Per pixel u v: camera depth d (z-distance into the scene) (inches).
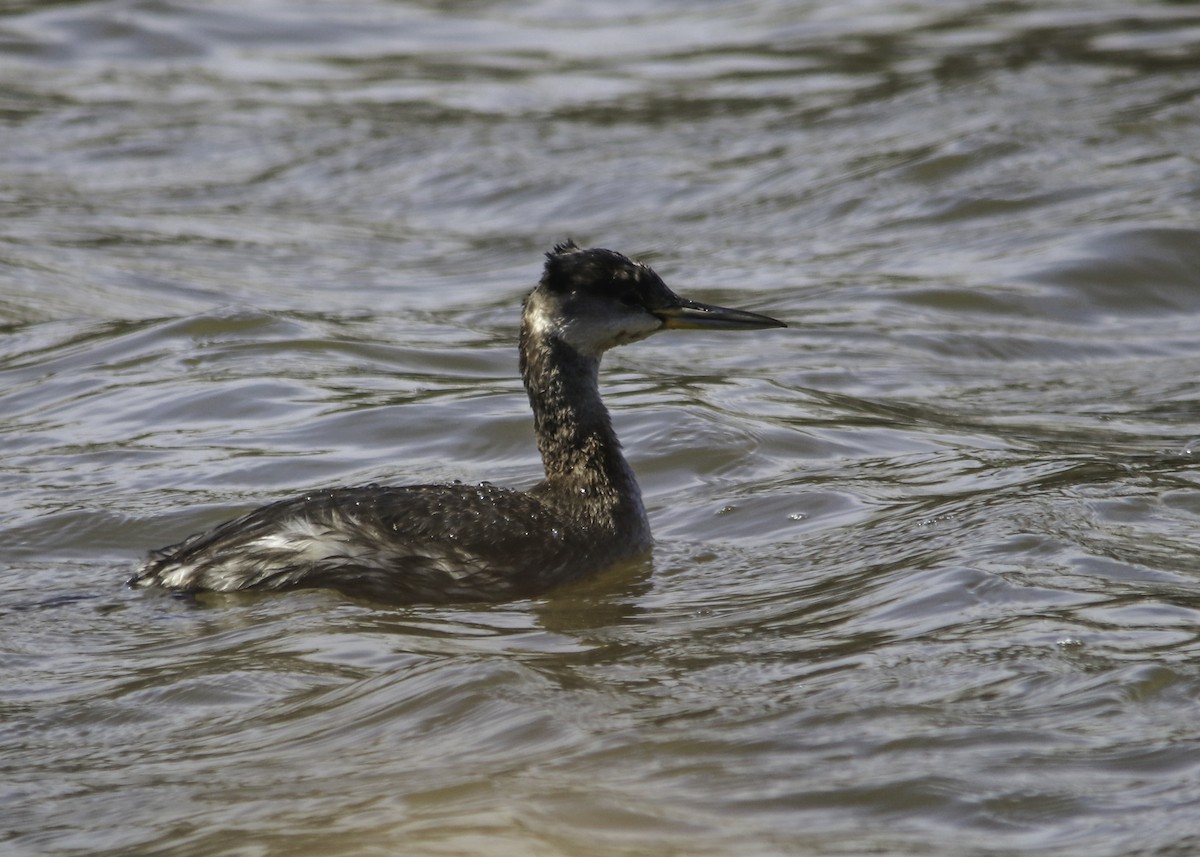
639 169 1055.6
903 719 334.3
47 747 340.8
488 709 346.0
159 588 438.0
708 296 818.8
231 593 431.2
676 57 1344.7
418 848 284.5
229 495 522.6
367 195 1047.6
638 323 486.9
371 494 447.8
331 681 370.6
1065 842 282.4
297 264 900.0
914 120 1095.0
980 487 517.0
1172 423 614.2
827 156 1043.3
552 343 486.0
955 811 294.2
